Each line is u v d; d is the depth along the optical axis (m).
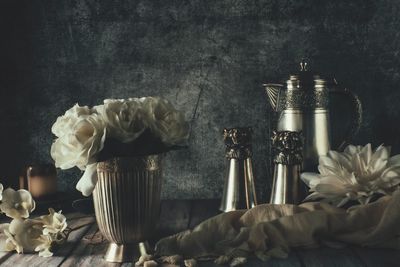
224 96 1.80
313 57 1.77
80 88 1.81
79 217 1.62
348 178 1.42
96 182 1.19
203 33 1.78
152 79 1.80
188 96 1.81
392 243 1.24
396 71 1.77
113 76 1.81
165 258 1.20
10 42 1.80
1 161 1.84
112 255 1.24
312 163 1.57
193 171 1.84
